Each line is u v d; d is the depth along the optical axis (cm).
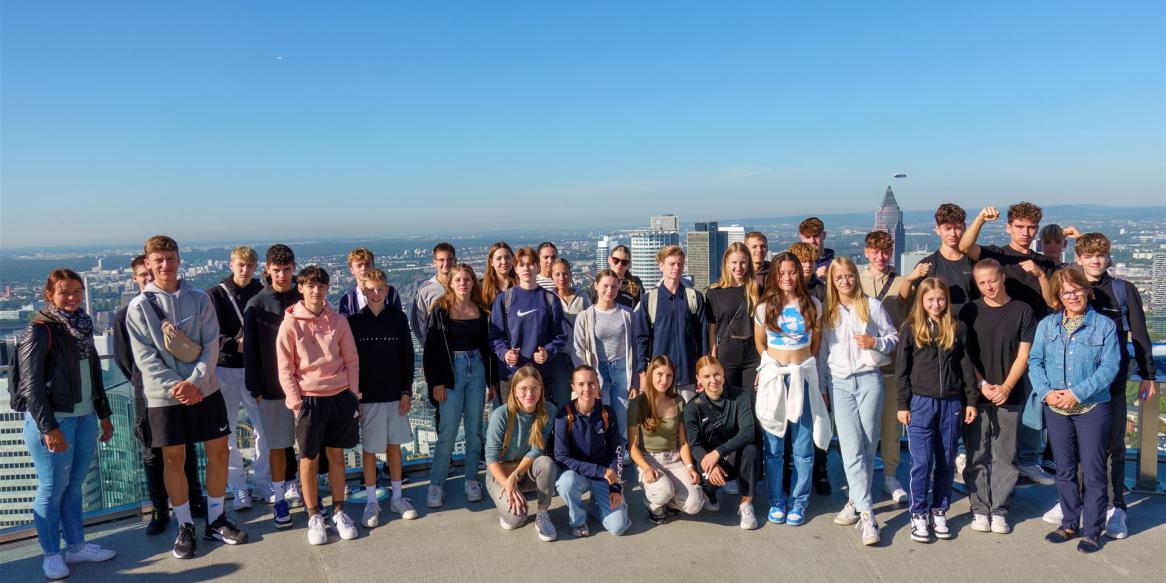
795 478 404
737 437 399
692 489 399
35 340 329
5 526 373
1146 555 351
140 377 376
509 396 407
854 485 386
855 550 365
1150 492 432
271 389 400
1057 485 372
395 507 425
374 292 419
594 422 397
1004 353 379
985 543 370
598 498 396
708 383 405
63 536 368
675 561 355
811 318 407
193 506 421
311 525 381
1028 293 440
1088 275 409
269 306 404
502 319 462
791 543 375
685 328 459
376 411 413
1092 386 346
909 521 403
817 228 527
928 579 332
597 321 470
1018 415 382
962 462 480
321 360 379
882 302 470
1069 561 347
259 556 364
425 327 511
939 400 376
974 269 390
